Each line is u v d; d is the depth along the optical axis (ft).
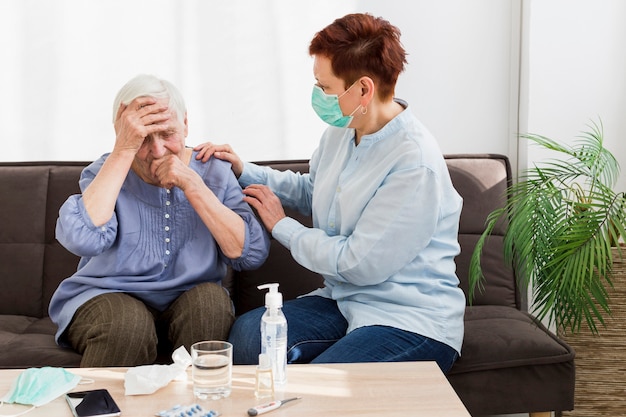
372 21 6.95
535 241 8.01
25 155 10.14
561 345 7.41
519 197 8.35
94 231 7.04
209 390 5.05
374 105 7.07
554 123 9.50
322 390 5.20
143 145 7.29
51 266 9.03
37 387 5.12
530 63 9.48
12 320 8.61
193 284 7.55
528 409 7.30
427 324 6.91
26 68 10.06
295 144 10.16
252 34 10.03
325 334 7.13
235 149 10.16
